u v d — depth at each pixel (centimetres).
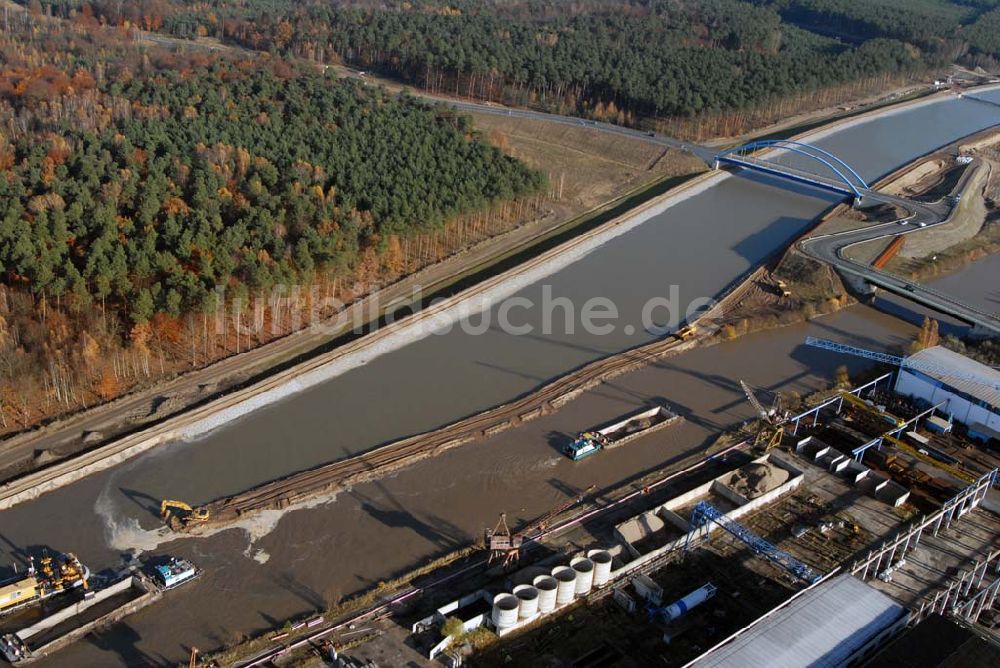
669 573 9881
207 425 12056
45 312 12975
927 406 13400
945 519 10888
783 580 9881
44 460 11144
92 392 12494
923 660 7900
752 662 7981
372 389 13125
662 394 13488
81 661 8488
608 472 11594
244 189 16800
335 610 9112
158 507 10544
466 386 13362
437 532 10369
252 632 8856
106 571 9538
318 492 10894
